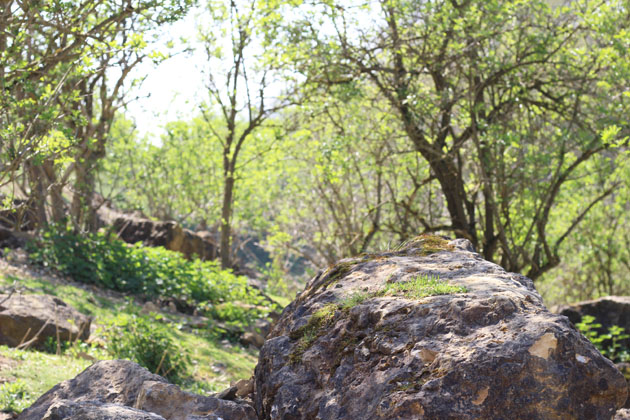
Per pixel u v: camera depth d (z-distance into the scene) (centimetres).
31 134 787
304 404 433
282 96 2080
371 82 1883
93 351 1174
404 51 1788
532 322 389
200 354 1416
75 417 407
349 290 513
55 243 1780
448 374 374
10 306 1143
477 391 367
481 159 1664
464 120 1759
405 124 1789
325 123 2147
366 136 1895
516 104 1781
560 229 2636
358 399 403
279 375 460
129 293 1816
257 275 3531
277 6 1806
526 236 1875
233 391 545
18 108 791
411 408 370
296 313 522
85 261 1812
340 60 1791
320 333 472
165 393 481
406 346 409
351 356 435
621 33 1454
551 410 360
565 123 1845
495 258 2162
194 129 3834
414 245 623
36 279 1571
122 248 1914
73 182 1912
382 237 2370
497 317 404
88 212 1959
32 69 800
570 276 2823
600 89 1702
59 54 824
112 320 1278
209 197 3919
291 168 2572
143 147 3731
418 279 486
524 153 1736
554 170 1833
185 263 2064
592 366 370
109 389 527
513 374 366
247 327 1842
